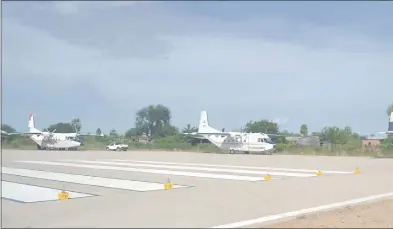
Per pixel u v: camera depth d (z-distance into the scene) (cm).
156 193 1319
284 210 1047
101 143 6650
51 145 5703
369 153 4450
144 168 2489
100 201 1140
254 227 858
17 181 1700
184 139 6556
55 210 993
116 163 2952
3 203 1104
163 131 9862
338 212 1062
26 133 5797
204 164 2958
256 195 1288
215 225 853
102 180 1755
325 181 1719
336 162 3234
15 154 4253
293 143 5556
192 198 1206
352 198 1275
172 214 956
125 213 959
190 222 874
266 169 2470
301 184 1600
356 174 2083
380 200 1262
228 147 5291
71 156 3922
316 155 4606
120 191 1377
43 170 2275
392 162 3203
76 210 993
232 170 2377
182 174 2078
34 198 1207
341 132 5722
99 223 846
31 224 832
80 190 1407
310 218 979
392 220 978
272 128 7381
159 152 5303
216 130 5834
